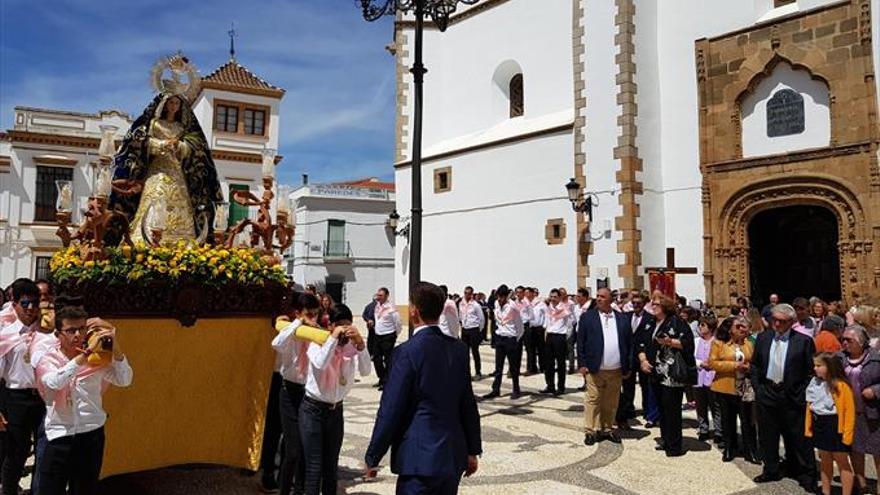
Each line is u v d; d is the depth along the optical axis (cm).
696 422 1079
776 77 1723
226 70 3444
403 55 2683
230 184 3291
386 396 430
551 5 2239
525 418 1073
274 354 697
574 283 1989
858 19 1565
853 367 675
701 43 1852
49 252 3122
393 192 4522
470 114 2508
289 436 625
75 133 3197
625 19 1894
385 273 4450
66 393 483
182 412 665
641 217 1862
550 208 2080
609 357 913
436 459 417
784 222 1839
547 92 2233
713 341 859
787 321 738
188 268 645
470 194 2348
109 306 612
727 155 1791
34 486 504
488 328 2289
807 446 719
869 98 1544
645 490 707
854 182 1560
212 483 705
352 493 665
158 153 755
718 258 1795
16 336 623
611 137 1908
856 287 1546
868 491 721
